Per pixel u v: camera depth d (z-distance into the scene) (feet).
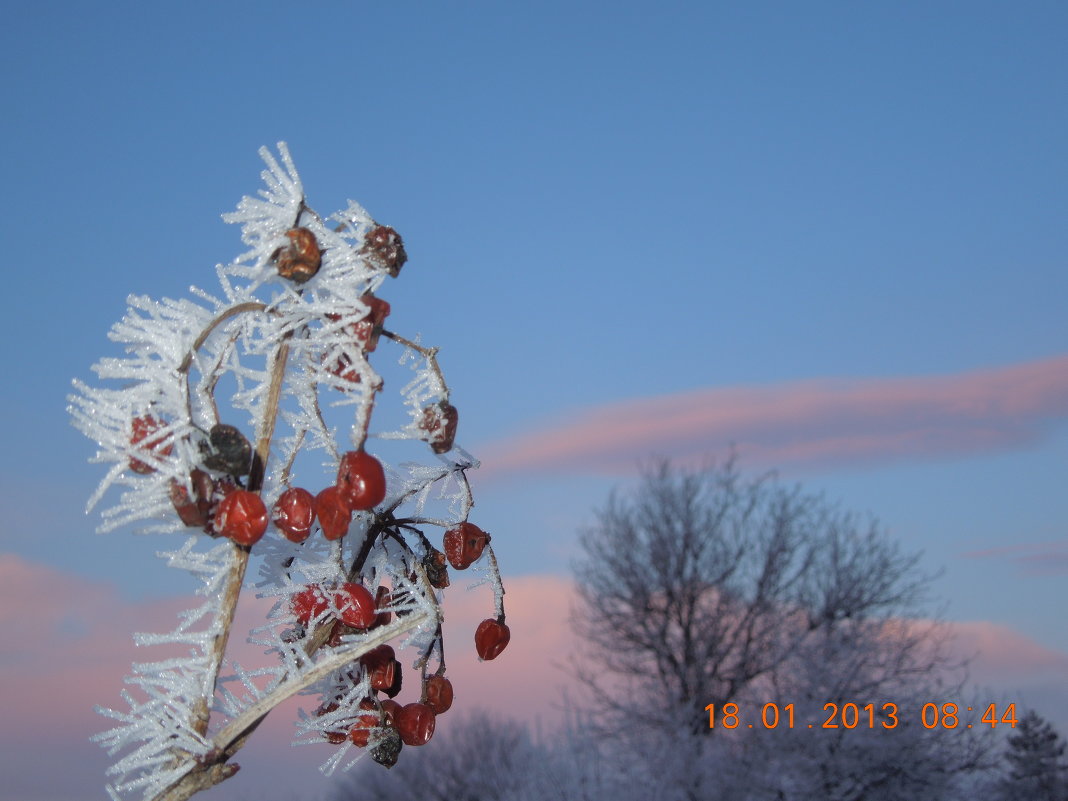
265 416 3.48
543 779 32.50
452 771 41.37
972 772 34.19
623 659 44.86
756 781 31.24
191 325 3.45
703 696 40.75
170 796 3.24
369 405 3.51
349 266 3.59
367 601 3.79
